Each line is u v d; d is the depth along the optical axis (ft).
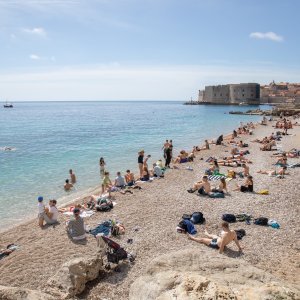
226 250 43.39
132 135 198.39
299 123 246.06
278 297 23.25
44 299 24.11
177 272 28.12
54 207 56.75
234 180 82.07
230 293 23.25
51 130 236.02
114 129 240.12
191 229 49.32
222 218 54.29
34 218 60.64
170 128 245.65
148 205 63.21
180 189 74.79
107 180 74.23
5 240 49.49
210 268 31.71
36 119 377.50
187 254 34.06
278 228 50.67
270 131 198.18
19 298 23.32
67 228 50.11
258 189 72.79
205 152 127.03
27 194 76.18
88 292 34.47
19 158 120.67
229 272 31.09
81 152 133.90
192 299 22.88
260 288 24.35
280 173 85.46
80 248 45.60
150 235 48.67
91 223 54.65
